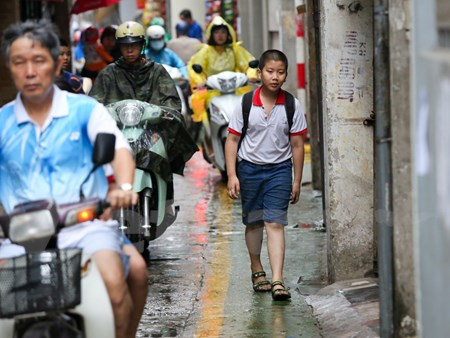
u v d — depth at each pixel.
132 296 10.12
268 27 45.06
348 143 16.23
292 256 19.47
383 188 11.39
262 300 16.20
